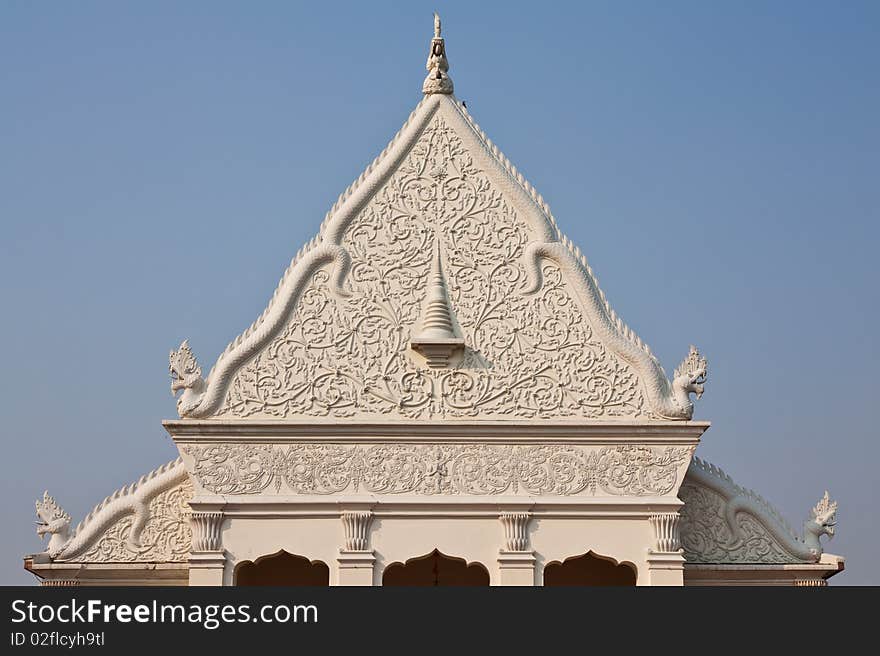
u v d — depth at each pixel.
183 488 30.20
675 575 28.16
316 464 28.52
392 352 29.06
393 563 28.08
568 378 29.00
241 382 28.89
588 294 29.36
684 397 28.95
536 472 28.59
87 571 29.59
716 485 30.39
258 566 32.44
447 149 30.30
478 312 29.33
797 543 30.11
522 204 29.83
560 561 28.23
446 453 28.62
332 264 29.55
